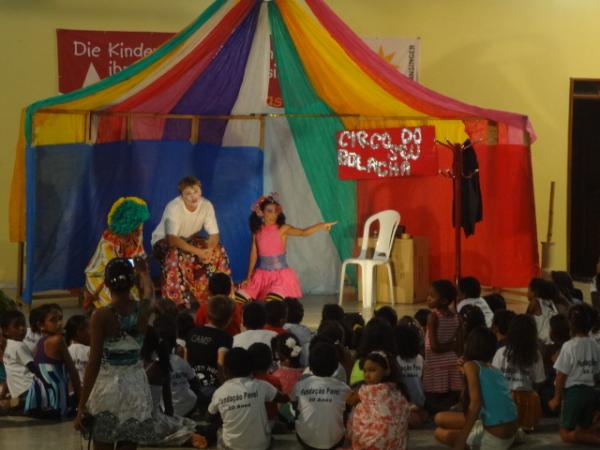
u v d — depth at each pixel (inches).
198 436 224.5
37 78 462.9
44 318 247.6
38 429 240.4
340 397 217.9
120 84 370.9
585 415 229.0
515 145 409.1
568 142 497.4
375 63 364.2
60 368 249.0
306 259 444.8
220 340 246.5
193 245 386.6
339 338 243.1
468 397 216.8
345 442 222.2
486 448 212.1
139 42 466.3
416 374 245.1
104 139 414.3
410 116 423.5
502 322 249.1
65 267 403.2
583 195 549.3
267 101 453.1
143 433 183.8
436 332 250.4
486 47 488.4
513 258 413.7
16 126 463.2
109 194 417.1
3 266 463.8
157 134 428.1
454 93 488.4
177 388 234.7
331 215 441.1
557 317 255.4
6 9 459.5
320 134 437.7
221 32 354.3
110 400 180.9
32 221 378.6
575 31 493.7
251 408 215.6
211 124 437.1
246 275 446.3
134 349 184.1
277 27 361.1
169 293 375.2
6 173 463.5
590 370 228.8
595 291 342.3
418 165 430.9
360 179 438.9
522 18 490.3
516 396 233.0
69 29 462.6
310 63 382.0
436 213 435.8
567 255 500.1
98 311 182.2
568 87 495.2
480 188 414.9
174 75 374.3
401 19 482.9
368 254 435.2
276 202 386.6
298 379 238.2
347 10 480.4
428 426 245.6
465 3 486.0
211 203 423.8
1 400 255.4
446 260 437.7
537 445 228.8
